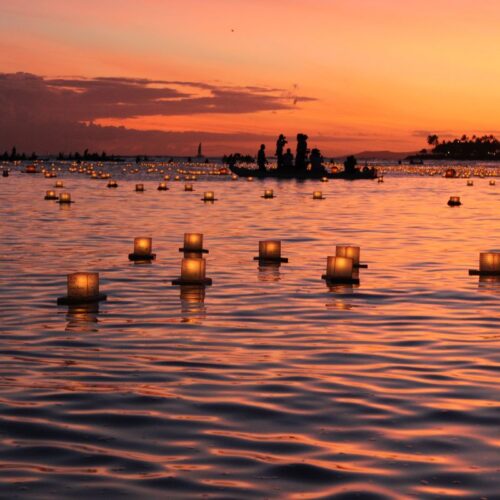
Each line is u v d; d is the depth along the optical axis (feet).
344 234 119.96
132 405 36.29
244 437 32.17
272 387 39.40
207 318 57.21
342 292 69.21
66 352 46.44
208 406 36.24
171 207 178.19
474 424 33.86
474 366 43.96
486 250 100.83
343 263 74.38
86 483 27.53
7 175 384.88
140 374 41.70
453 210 178.60
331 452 30.58
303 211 169.78
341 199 221.87
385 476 28.30
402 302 64.59
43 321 55.52
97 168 630.33
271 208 178.91
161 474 28.37
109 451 30.55
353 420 34.35
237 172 436.76
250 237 114.42
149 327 53.72
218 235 116.98
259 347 48.26
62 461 29.50
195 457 30.01
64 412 35.24
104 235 115.44
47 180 343.87
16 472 28.43
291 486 27.45
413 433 32.73
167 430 32.96
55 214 153.48
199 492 26.91
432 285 73.36
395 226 134.51
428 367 43.70
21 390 38.60
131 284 72.23
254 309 60.85
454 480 27.94
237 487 27.32
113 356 45.62
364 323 55.98
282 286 72.02
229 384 39.91
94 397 37.52
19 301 63.52
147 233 119.03
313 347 48.39
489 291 70.18
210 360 44.86
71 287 62.64
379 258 92.58
